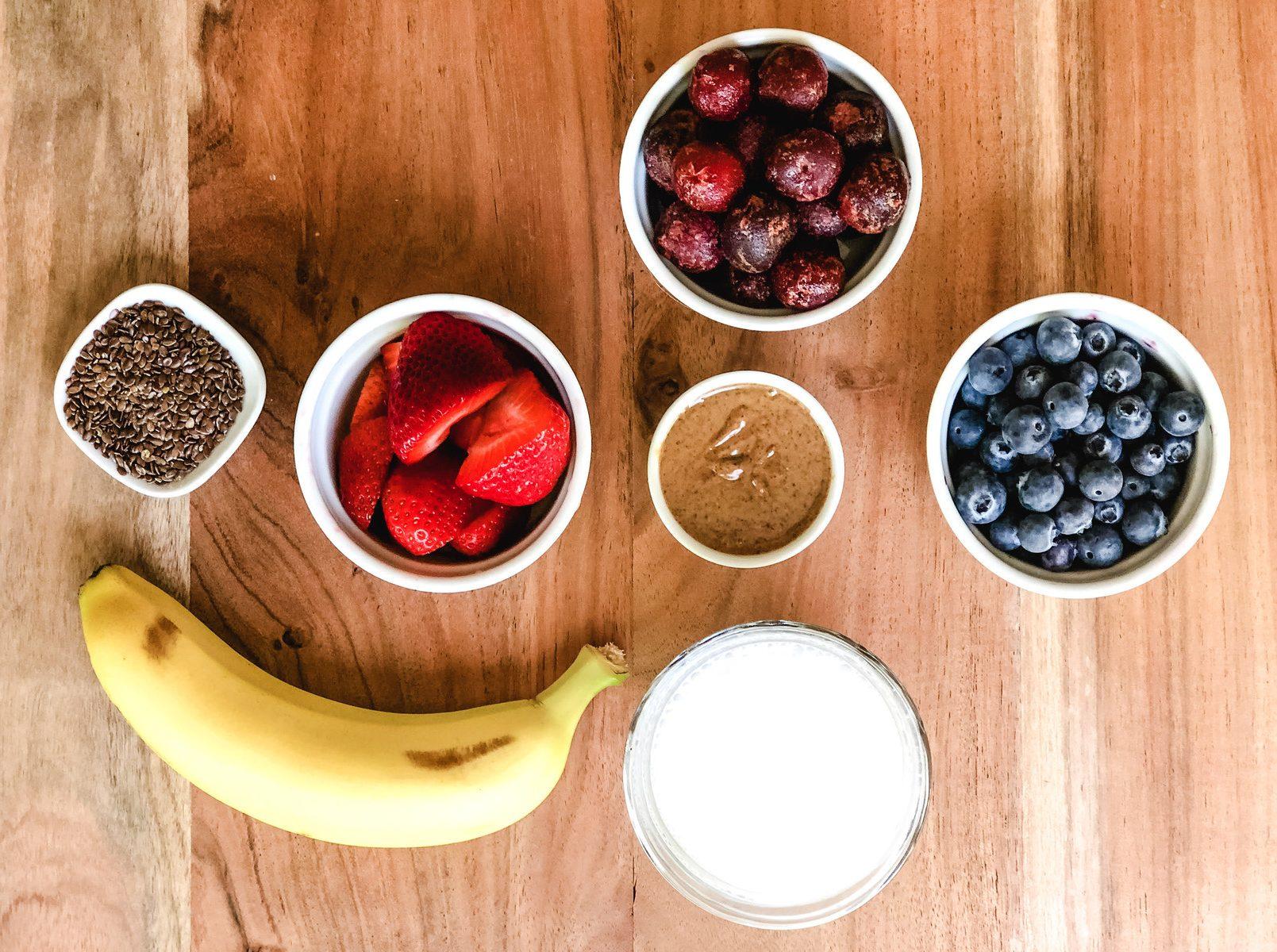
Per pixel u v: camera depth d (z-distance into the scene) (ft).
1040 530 1.20
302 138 1.34
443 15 1.33
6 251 1.35
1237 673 1.33
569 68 1.33
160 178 1.35
